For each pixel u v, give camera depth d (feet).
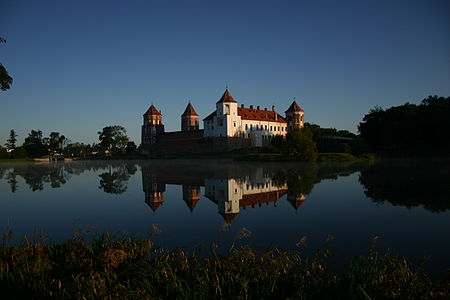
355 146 351.67
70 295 22.90
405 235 40.37
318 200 66.49
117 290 23.02
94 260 28.48
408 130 308.60
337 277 25.12
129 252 29.94
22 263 27.58
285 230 43.86
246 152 330.13
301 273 26.55
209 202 66.39
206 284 23.88
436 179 98.58
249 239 39.99
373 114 348.79
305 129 239.09
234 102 362.74
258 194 76.38
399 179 101.19
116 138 520.01
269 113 416.87
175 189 86.99
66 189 91.45
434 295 22.00
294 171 143.54
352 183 93.97
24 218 54.34
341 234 41.47
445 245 36.35
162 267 26.68
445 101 340.18
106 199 72.28
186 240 40.11
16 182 113.29
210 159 306.96
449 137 292.20
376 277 24.47
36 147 529.45
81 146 601.21
